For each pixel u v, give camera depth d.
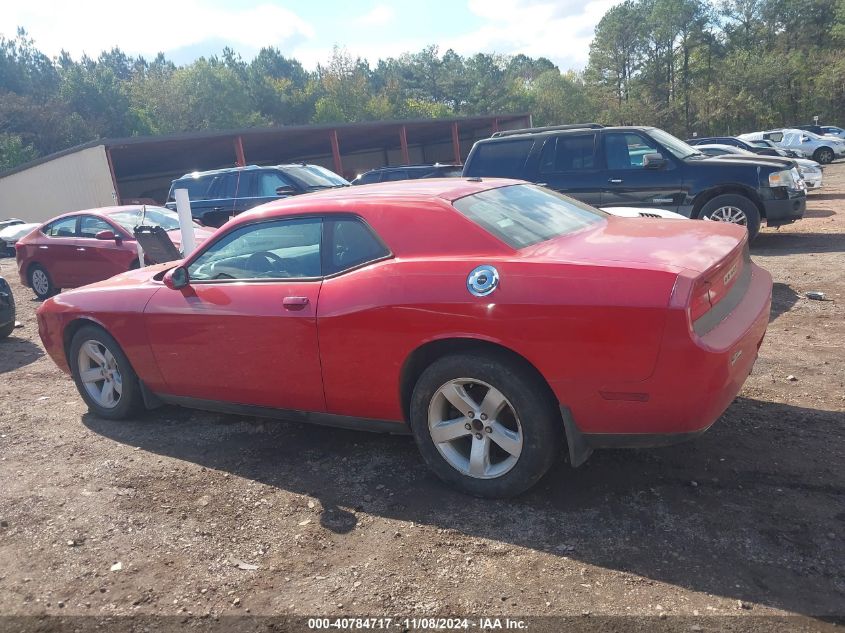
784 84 65.81
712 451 3.61
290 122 78.94
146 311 4.32
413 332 3.27
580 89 84.94
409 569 2.85
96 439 4.58
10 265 18.61
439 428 3.38
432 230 3.39
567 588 2.63
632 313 2.78
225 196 13.42
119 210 10.72
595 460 3.64
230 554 3.07
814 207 15.02
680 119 72.56
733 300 3.27
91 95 62.44
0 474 4.11
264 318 3.76
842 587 2.49
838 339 5.36
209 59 81.94
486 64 97.19
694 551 2.78
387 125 31.30
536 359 2.99
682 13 73.81
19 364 6.87
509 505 3.27
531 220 3.64
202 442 4.39
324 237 3.70
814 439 3.65
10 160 47.81
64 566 3.07
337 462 3.93
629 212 6.98
